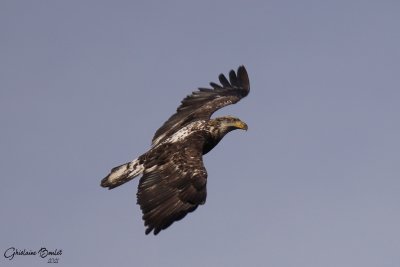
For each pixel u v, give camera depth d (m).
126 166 22.33
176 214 21.22
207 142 23.73
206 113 24.72
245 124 24.03
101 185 22.30
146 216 21.31
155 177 21.77
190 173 21.62
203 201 21.39
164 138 24.23
